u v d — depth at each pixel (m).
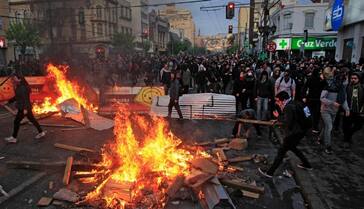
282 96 6.22
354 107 7.77
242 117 8.52
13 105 13.39
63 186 5.52
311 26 37.78
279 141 8.30
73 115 10.76
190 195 4.96
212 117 11.52
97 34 53.44
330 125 7.12
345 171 6.08
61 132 9.21
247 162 6.79
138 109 12.31
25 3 42.97
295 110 5.78
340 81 7.42
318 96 8.71
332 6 21.52
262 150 7.67
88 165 5.89
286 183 5.74
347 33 20.00
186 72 15.02
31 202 4.96
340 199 4.93
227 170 6.23
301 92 9.37
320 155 7.04
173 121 10.87
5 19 33.50
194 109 11.62
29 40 32.75
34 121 8.40
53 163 6.25
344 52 20.88
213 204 4.52
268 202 5.00
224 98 11.70
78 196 5.00
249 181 5.70
